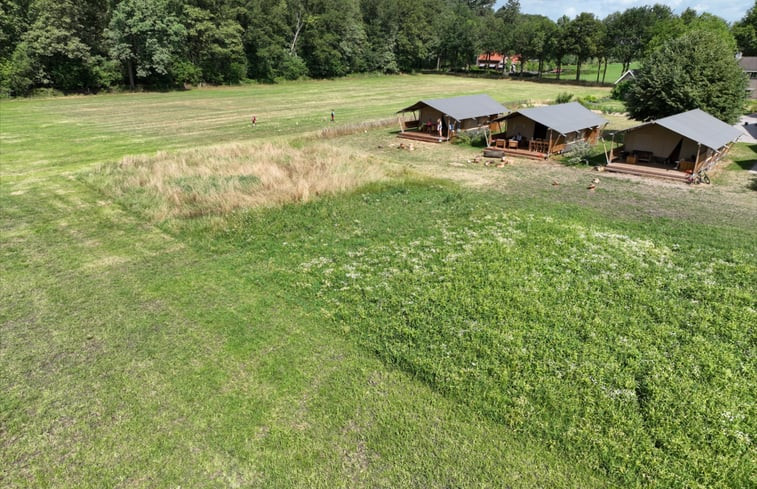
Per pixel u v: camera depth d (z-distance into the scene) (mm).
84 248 16625
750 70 65125
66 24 60406
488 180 26500
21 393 9469
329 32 95688
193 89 76438
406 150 34656
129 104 58625
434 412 8773
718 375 9500
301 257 15695
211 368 10141
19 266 15141
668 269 14492
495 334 10859
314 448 8023
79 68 63250
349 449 8008
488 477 7426
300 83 90250
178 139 37562
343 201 21609
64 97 62500
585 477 7398
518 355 10117
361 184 23797
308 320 11922
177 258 15820
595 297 12641
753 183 25359
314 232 18062
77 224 18922
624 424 8273
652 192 24062
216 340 11156
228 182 22984
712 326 11328
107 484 7426
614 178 26984
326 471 7590
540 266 14547
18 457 7961
